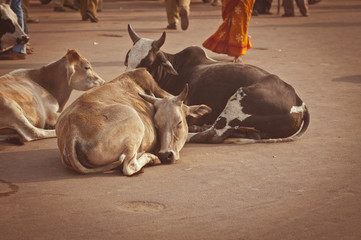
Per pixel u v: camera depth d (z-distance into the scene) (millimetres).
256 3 22562
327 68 11203
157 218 4219
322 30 17516
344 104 8234
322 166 5547
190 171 5383
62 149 5258
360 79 10102
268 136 6480
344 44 14656
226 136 6348
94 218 4215
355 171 5395
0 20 9352
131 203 4523
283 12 23672
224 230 4012
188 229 4023
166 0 17188
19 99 6465
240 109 6270
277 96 6371
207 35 15984
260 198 4652
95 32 16562
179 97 5703
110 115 5152
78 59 7098
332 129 6957
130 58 7152
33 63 11219
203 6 26672
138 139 5230
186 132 5859
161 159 5562
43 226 4066
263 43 14750
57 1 23578
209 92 6672
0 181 5043
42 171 5348
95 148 5031
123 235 3912
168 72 7082
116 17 21328
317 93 8945
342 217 4270
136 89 5953
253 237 3900
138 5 27609
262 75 6629
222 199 4625
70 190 4809
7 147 6199
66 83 7078
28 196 4664
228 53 10945
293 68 11141
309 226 4098
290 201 4594
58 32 16484
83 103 5297
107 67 10945
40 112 6734
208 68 6855
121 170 5301
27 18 18812
